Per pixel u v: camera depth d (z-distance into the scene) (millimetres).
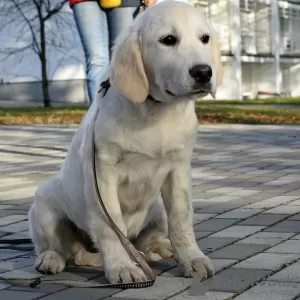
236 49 31141
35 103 27656
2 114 16469
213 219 4652
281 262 3393
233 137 10875
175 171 3271
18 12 28672
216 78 3113
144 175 3213
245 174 6895
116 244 3164
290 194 5582
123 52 3137
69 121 14680
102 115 3143
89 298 2896
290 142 9969
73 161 3379
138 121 3076
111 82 3121
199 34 3102
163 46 3053
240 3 32594
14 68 29234
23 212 5180
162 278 3182
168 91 3035
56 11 24953
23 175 7230
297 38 37188
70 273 3373
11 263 3641
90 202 3207
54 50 28750
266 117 14789
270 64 34281
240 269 3285
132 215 3395
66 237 3566
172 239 3295
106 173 3158
